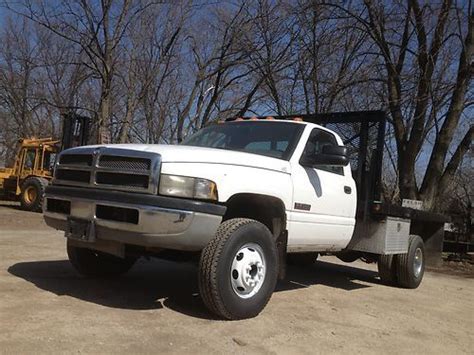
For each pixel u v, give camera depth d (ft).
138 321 16.67
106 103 68.03
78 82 101.76
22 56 111.14
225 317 17.62
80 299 18.74
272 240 18.81
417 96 51.11
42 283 20.71
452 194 84.02
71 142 35.42
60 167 19.29
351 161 26.66
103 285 21.43
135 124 91.91
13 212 64.85
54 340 14.24
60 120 109.29
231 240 17.38
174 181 16.81
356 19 54.39
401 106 53.47
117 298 19.39
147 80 74.69
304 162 21.50
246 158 18.94
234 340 15.72
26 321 15.60
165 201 16.52
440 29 49.60
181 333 15.89
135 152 17.22
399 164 54.13
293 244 21.11
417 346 17.62
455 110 52.90
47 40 104.01
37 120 132.87
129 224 16.75
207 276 17.12
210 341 15.46
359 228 26.50
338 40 56.65
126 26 67.87
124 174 17.26
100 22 66.13
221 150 18.95
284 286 25.89
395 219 27.12
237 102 81.30
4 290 18.98
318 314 20.31
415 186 53.31
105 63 67.41
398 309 23.07
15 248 29.96
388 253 26.43
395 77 52.70
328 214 22.79
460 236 56.34
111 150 17.75
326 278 30.14
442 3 49.14
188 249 17.30
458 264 47.88
